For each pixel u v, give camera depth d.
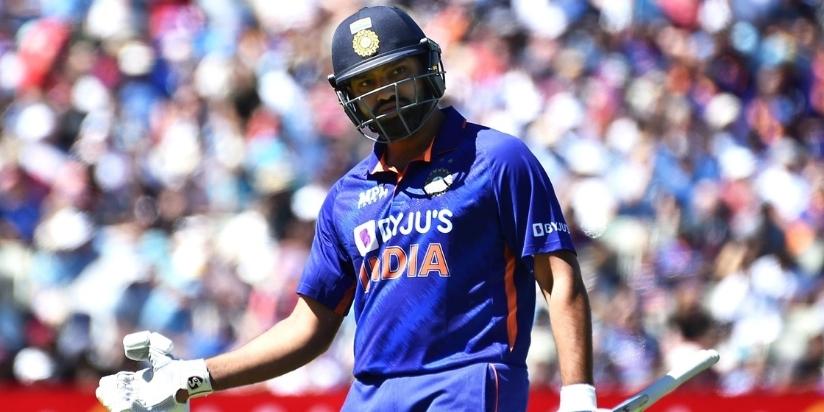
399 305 15.16
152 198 43.00
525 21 50.25
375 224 15.46
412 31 15.41
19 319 38.41
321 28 49.22
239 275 39.41
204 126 45.03
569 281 14.81
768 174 45.62
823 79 51.81
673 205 43.12
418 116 15.35
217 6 49.94
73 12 49.88
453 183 15.15
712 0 52.31
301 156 43.59
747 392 32.16
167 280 38.66
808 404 30.25
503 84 47.66
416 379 15.01
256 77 46.47
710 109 48.72
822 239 43.38
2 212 41.38
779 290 41.31
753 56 51.44
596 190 42.59
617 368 38.59
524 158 15.12
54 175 42.53
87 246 39.69
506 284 15.06
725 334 40.16
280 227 41.41
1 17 50.03
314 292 16.17
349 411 15.48
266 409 30.11
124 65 47.62
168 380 15.81
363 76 15.41
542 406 30.27
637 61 49.47
